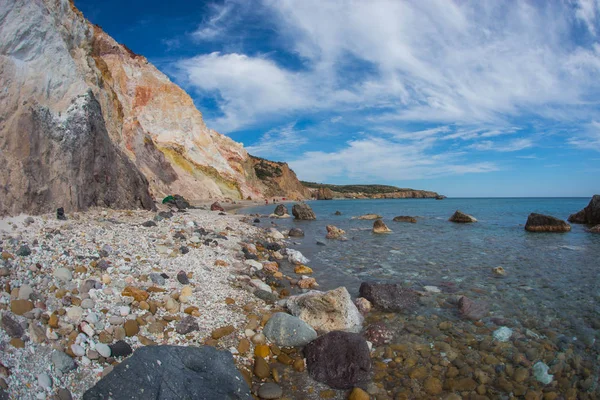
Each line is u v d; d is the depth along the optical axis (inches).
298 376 195.9
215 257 394.6
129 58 2143.2
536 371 205.3
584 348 229.8
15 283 196.5
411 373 203.8
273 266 430.9
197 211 1040.8
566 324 267.3
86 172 476.1
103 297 219.3
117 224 421.4
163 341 200.1
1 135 338.0
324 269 449.4
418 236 761.6
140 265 297.0
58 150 413.4
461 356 222.2
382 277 408.2
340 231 768.9
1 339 150.2
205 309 251.4
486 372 205.0
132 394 140.9
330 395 181.9
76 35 755.4
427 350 229.6
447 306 308.3
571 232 828.6
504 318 279.4
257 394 176.6
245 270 373.4
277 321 235.6
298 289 359.6
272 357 212.5
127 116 1815.9
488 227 956.6
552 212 1755.7
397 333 254.8
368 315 289.1
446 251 575.2
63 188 413.4
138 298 229.6
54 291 204.5
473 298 327.9
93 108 507.5
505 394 186.1
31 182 357.1
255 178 3196.4
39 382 142.9
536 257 522.3
